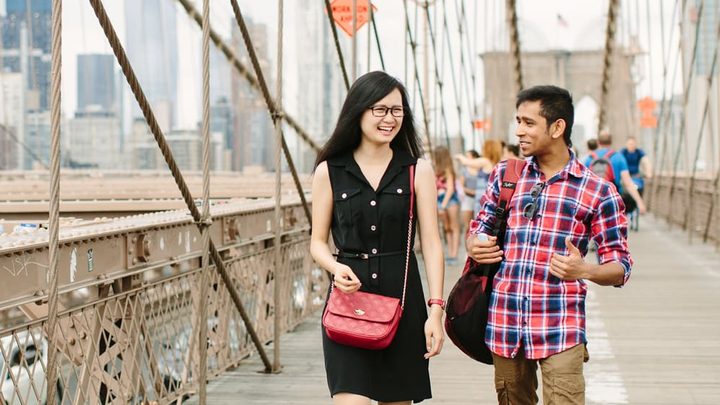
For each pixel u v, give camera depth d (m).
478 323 2.97
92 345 3.42
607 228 2.88
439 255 2.87
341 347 2.80
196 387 4.75
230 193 10.28
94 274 3.47
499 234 2.98
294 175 5.52
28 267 2.96
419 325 2.84
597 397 4.78
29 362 3.53
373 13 8.41
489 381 5.15
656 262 11.32
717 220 12.56
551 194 2.90
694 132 18.09
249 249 5.91
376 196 2.83
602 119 22.34
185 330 4.58
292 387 4.98
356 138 2.89
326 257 2.83
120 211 8.47
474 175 11.36
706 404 4.62
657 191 20.89
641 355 5.84
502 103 34.31
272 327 6.32
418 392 2.82
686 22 17.70
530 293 2.89
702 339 6.36
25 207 8.37
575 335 2.86
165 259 4.25
